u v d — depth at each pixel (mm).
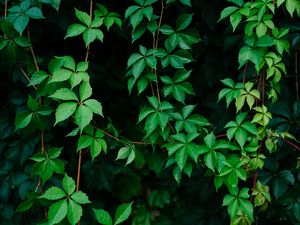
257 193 2078
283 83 2236
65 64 1856
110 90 2559
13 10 1906
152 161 2930
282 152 2189
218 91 2438
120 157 2004
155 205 3018
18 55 1986
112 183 2453
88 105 1797
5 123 2254
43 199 1957
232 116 2338
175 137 1931
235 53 2324
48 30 2227
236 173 1930
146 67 2012
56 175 2207
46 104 1960
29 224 2307
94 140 1912
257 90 1993
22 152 2195
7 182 2279
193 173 2531
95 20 1924
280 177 2162
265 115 2008
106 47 2410
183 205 2965
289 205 2217
